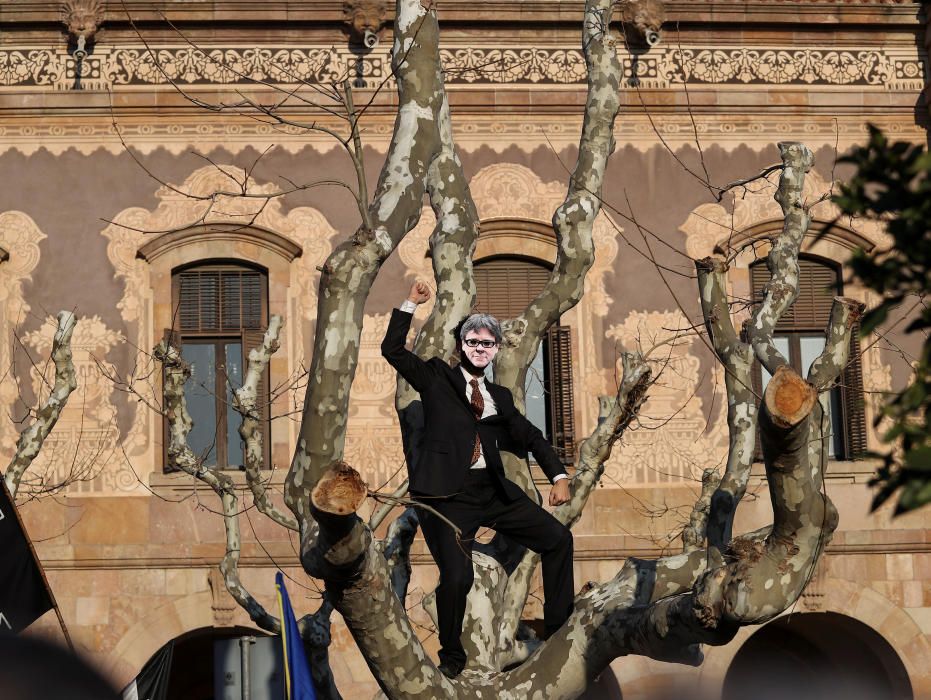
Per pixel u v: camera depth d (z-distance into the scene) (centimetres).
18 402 2198
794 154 1335
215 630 2233
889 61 2377
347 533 852
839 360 1133
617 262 2298
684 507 2234
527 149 2311
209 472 1606
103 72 2278
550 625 1014
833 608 2233
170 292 2250
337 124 2294
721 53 2350
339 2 2280
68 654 699
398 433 2233
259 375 1609
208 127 2280
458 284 1135
